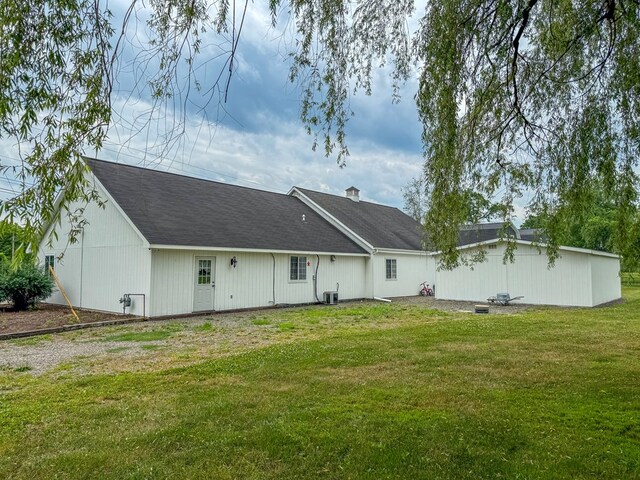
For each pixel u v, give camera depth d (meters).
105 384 5.43
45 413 4.36
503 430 3.84
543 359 6.62
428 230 5.07
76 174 2.86
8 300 13.76
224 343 8.45
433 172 4.89
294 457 3.36
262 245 14.59
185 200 15.26
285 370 5.98
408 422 4.02
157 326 10.71
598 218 24.00
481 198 5.34
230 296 13.95
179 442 3.63
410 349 7.39
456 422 4.02
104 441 3.66
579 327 9.90
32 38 2.84
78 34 2.97
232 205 16.94
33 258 2.69
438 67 4.53
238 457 3.36
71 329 10.22
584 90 5.68
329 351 7.23
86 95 2.94
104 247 13.49
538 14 5.45
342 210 22.38
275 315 13.05
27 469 3.19
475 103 5.00
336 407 4.45
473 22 4.58
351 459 3.33
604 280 17.48
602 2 5.02
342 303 17.44
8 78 2.73
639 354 6.98
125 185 14.12
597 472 3.13
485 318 11.94
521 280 16.67
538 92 5.62
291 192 22.70
